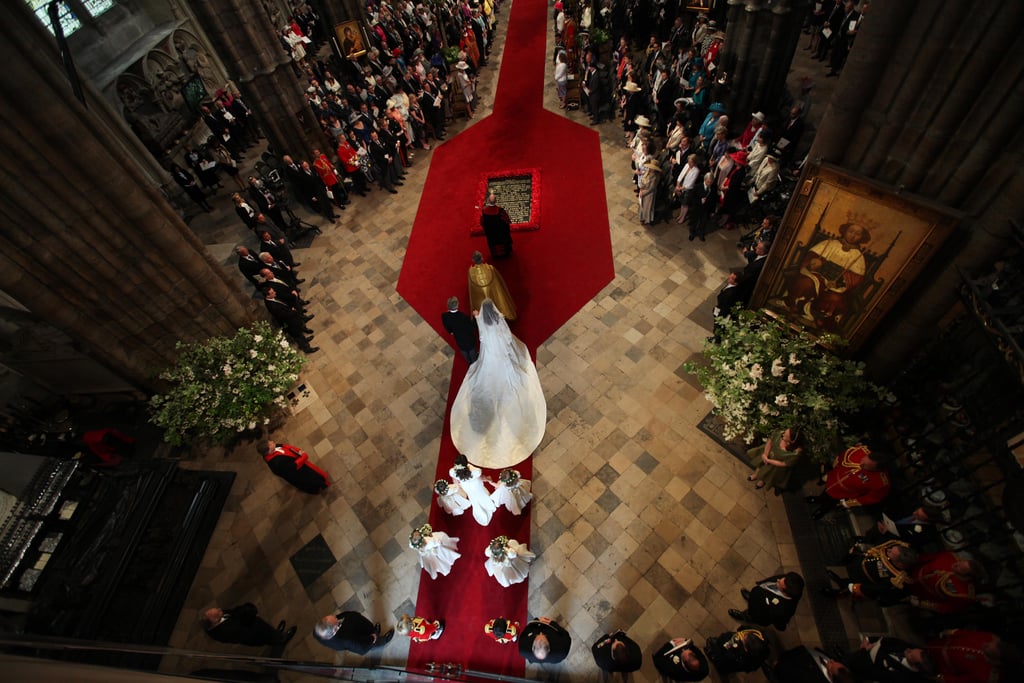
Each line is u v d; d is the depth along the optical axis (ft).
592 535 24.72
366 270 41.14
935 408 22.75
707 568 23.09
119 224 25.71
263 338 30.17
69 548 25.67
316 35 74.84
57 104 21.58
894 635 20.12
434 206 46.09
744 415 23.06
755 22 38.37
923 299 21.04
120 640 23.98
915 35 16.75
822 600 21.53
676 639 19.44
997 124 16.10
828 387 22.54
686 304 33.63
